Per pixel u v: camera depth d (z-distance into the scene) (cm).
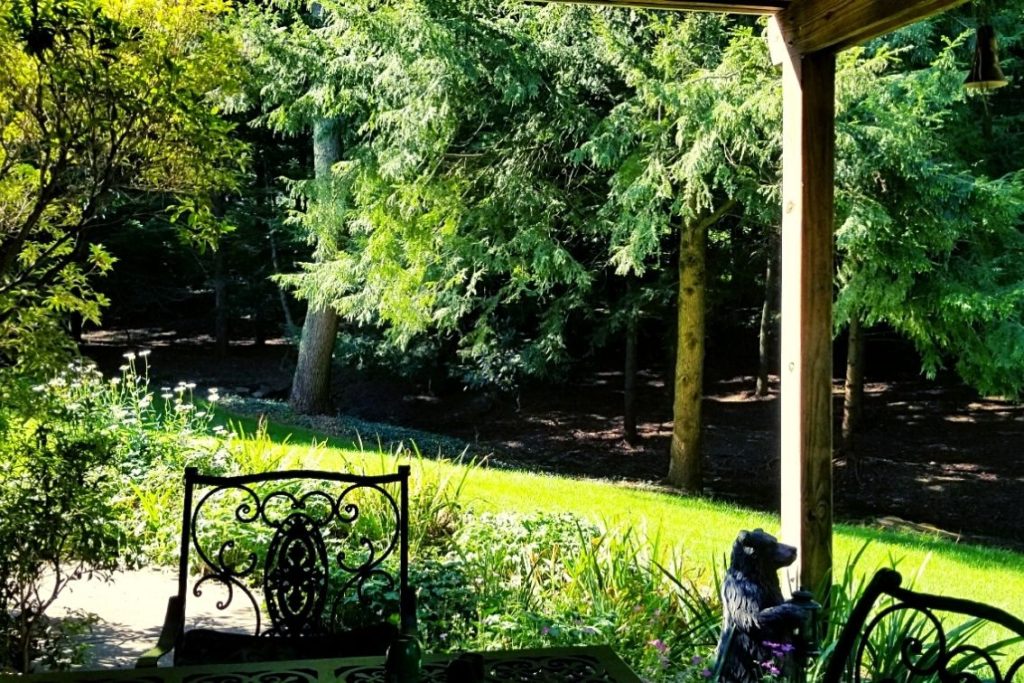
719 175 819
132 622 425
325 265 1111
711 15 849
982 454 1316
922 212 817
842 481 1220
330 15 1049
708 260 1195
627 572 448
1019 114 967
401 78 911
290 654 282
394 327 1087
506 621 388
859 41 346
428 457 1189
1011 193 814
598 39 881
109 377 1588
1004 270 880
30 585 347
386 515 542
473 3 895
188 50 369
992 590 614
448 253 1002
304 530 300
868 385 1686
